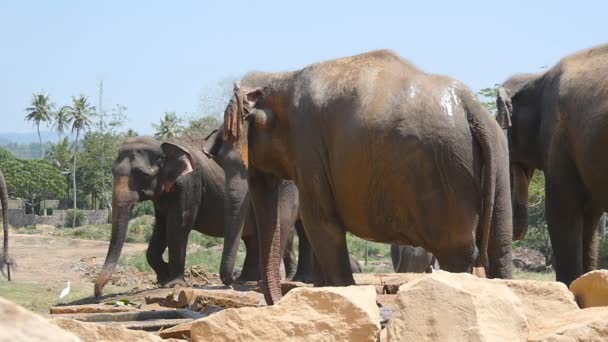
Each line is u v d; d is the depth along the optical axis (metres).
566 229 13.88
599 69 13.41
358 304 6.67
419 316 6.38
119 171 20.92
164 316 10.65
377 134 9.84
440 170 9.59
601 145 12.95
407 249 23.86
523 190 15.38
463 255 9.76
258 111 11.59
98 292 19.81
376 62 10.51
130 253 42.12
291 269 22.91
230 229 19.05
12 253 41.88
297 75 11.31
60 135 122.94
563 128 13.77
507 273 10.28
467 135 9.68
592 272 7.93
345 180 10.29
